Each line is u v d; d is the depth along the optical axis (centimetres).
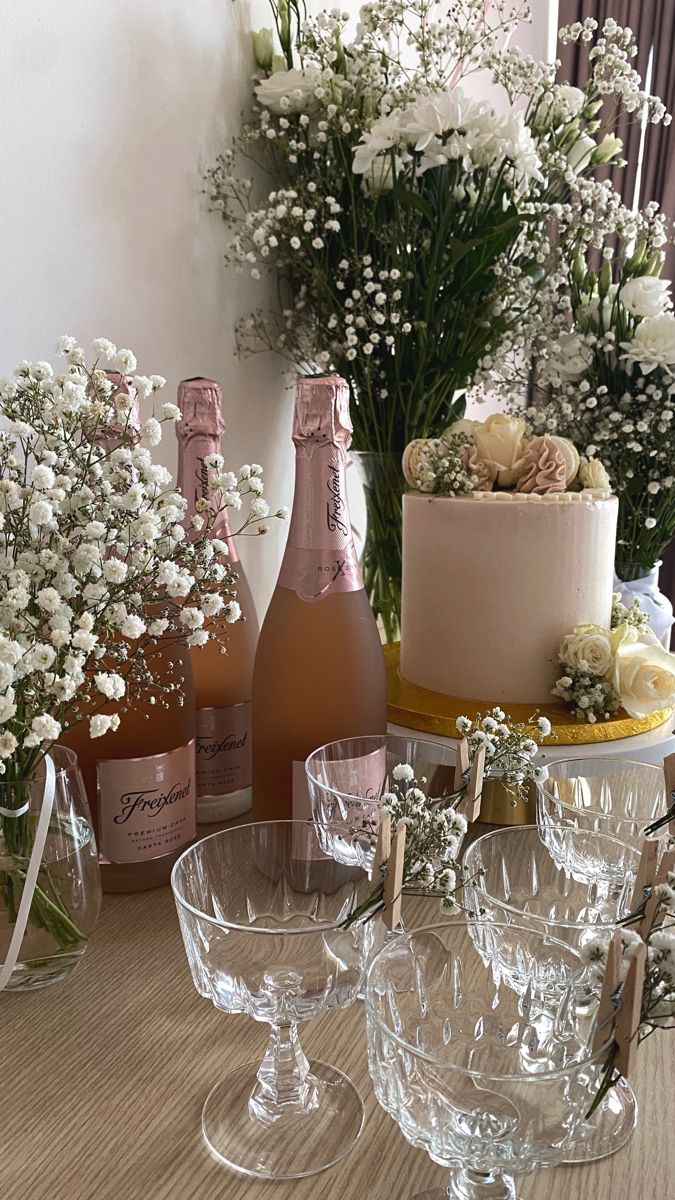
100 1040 54
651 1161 46
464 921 49
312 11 108
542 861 62
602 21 224
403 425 106
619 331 117
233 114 95
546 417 116
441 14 142
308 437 69
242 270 98
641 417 118
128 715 66
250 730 81
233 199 95
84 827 58
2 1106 49
